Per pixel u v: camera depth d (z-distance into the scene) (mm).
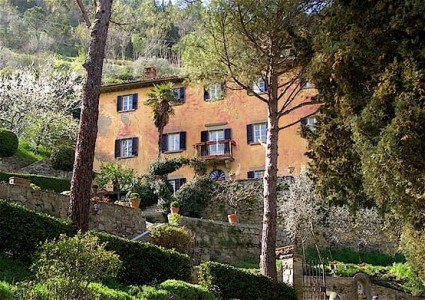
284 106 15305
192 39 15969
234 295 12328
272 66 15117
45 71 37562
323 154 12141
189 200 24578
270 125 15219
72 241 7441
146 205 25281
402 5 9781
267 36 14836
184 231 16000
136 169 31719
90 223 15242
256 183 25062
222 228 19984
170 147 31531
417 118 8844
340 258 21844
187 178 30125
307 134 12984
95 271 7391
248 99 31188
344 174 12008
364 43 10109
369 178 9562
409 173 8961
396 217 11016
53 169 27750
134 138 32281
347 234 22375
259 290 12906
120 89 33469
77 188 11109
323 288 14469
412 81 9117
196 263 16250
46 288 7078
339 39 10711
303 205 22453
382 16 10094
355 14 10562
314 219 22438
